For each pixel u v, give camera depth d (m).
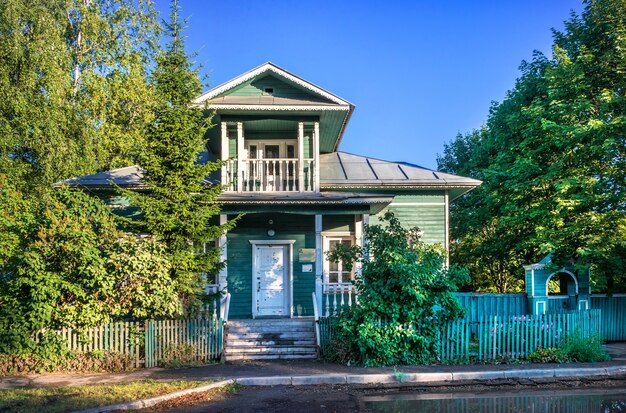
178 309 14.49
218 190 15.94
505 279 30.47
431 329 14.45
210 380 12.27
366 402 11.00
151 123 15.90
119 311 14.25
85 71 26.70
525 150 23.41
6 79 22.08
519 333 14.94
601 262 19.06
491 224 28.80
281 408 10.34
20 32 22.14
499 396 11.52
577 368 13.56
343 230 20.86
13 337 13.27
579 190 20.03
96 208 15.32
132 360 14.02
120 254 14.12
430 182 21.03
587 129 19.00
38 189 22.25
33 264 13.47
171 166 15.58
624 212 19.59
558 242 19.12
